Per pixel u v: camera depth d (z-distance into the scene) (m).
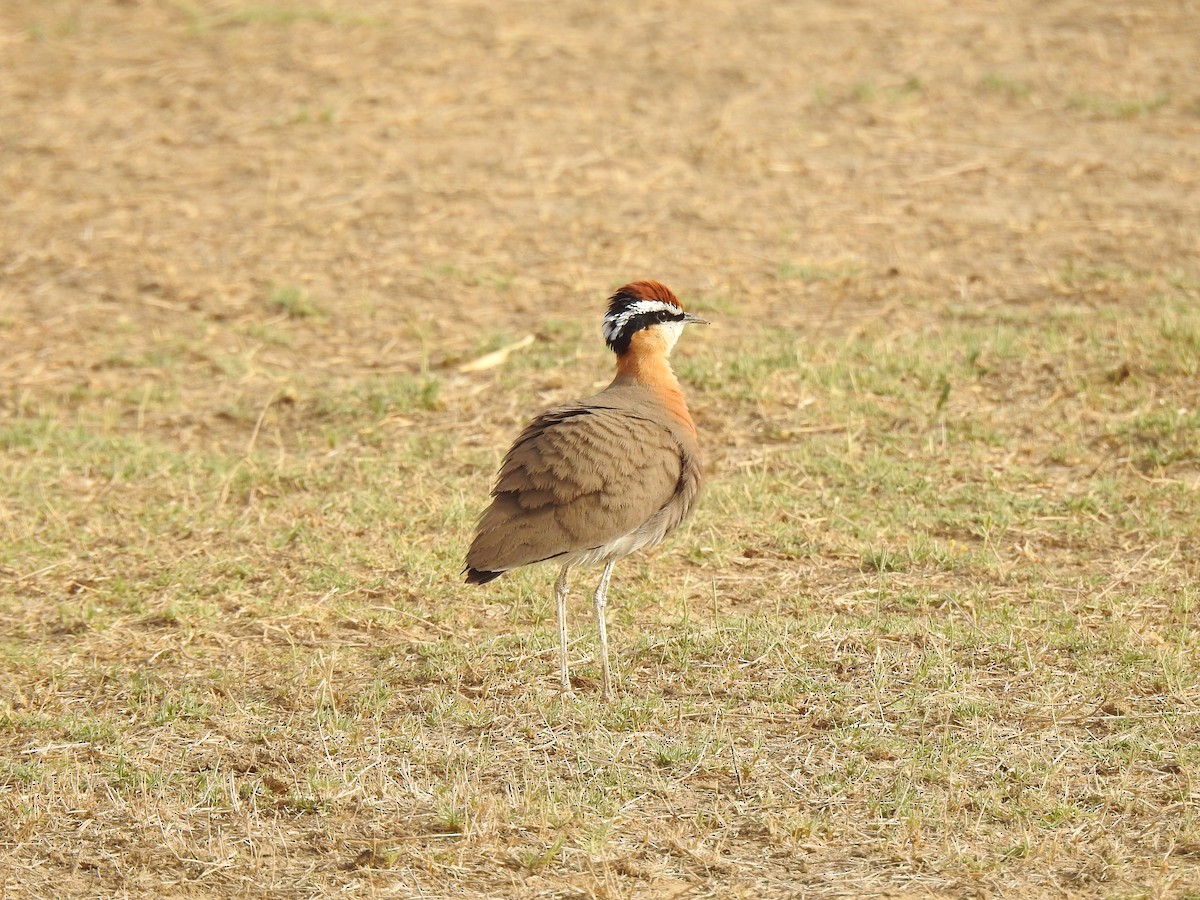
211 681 10.73
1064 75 25.66
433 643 11.21
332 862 8.52
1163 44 26.73
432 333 18.27
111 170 23.56
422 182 22.78
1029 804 8.73
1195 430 14.36
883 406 15.54
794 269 19.50
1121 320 17.03
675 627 11.34
